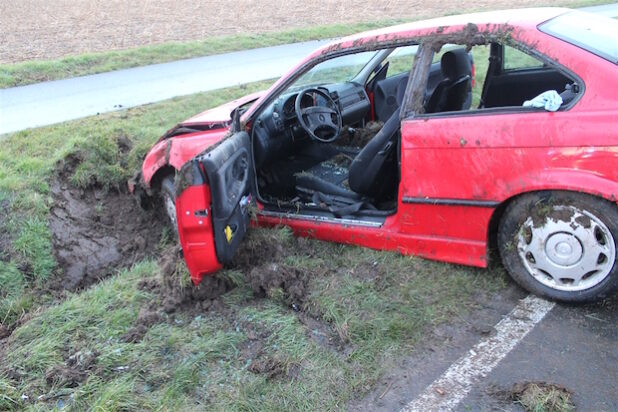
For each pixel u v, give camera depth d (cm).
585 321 321
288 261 394
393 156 398
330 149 515
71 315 360
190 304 368
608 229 308
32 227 479
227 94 866
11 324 380
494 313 336
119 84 987
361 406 277
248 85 918
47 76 1059
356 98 519
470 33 351
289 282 369
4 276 431
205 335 335
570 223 319
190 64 1146
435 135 345
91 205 562
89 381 300
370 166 404
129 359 314
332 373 298
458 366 297
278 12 1884
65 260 480
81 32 1574
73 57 1170
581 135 302
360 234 398
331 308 343
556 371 286
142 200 539
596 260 317
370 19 1661
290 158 489
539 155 315
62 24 1706
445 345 313
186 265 364
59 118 774
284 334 329
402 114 367
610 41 333
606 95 300
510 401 271
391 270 375
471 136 333
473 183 338
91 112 802
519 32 336
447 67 395
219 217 346
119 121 741
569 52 318
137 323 349
